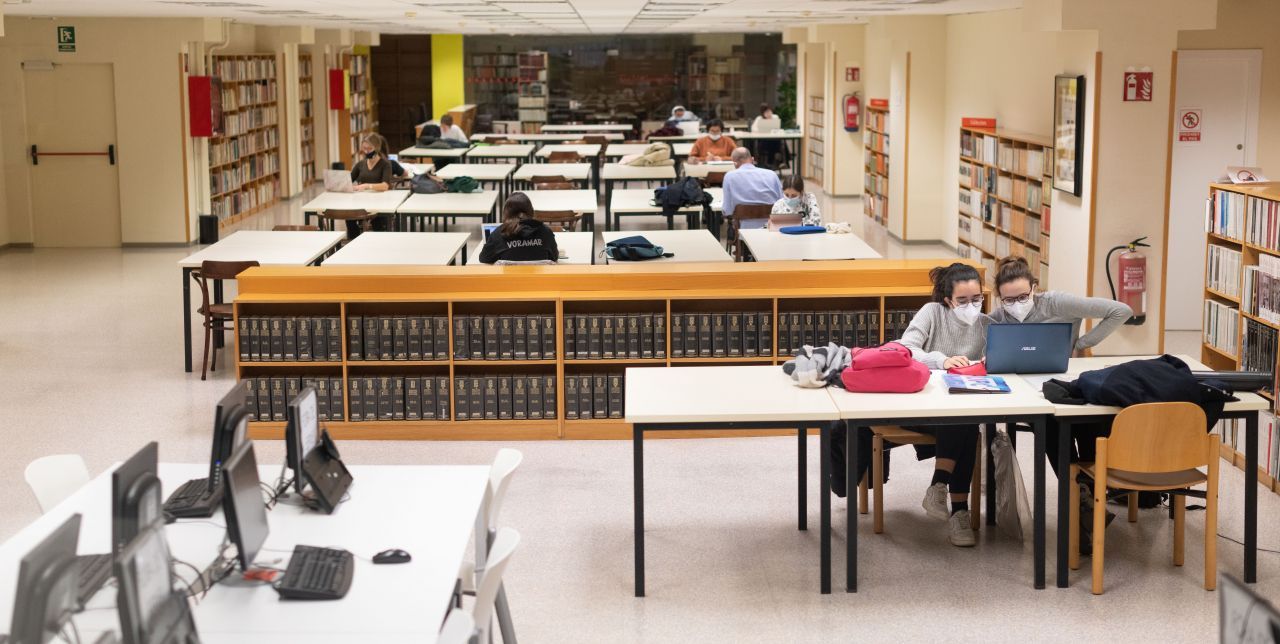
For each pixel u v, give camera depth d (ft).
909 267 23.81
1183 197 32.81
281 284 23.45
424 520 13.35
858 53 63.00
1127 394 16.01
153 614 9.35
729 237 42.91
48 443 23.58
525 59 89.40
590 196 42.50
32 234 47.83
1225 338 22.94
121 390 27.45
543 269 23.81
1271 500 20.07
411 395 23.65
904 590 16.79
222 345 31.53
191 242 48.37
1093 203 28.27
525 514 19.75
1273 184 23.18
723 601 16.48
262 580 11.67
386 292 23.35
